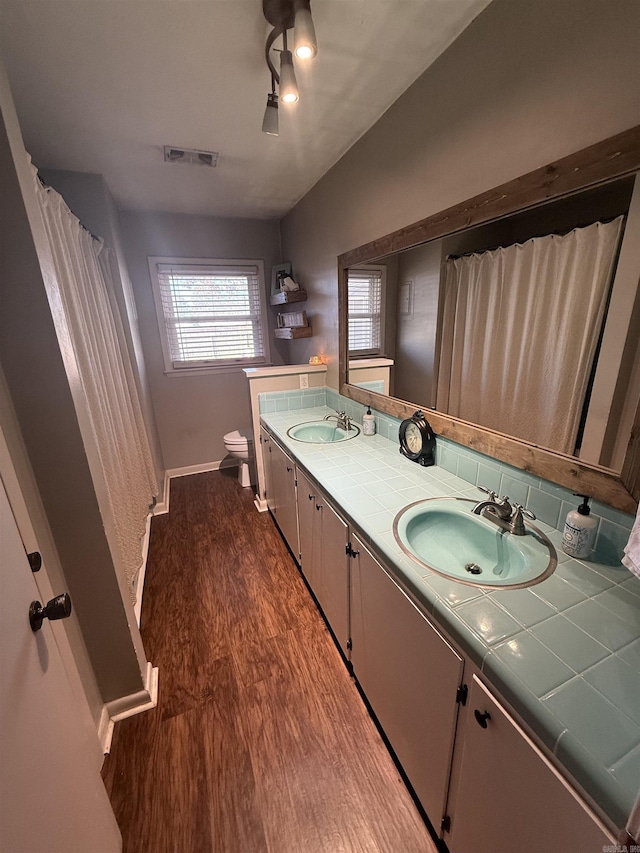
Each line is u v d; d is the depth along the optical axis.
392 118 1.60
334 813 1.11
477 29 1.14
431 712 0.95
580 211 0.92
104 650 1.33
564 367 1.01
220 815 1.12
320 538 1.65
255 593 2.05
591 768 0.54
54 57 1.26
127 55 1.27
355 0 1.07
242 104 1.58
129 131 1.77
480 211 1.20
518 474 1.21
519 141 1.07
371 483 1.48
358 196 1.96
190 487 3.43
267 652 1.67
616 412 0.90
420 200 1.51
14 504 0.95
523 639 0.74
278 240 3.53
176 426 3.60
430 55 1.31
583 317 0.95
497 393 1.25
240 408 3.79
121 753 1.29
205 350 3.54
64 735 0.78
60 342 1.07
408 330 1.69
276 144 1.94
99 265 2.14
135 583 1.96
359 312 2.11
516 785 0.69
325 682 1.53
